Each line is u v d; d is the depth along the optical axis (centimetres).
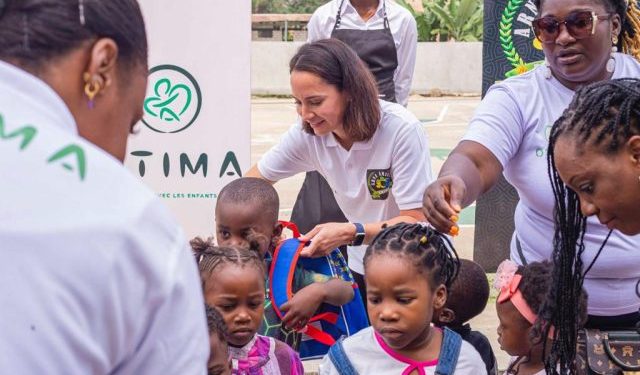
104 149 162
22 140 142
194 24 450
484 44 587
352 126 381
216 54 453
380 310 287
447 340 294
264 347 315
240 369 306
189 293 150
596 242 311
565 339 271
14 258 133
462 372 289
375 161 394
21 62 152
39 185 139
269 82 1812
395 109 396
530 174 328
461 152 318
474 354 295
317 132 385
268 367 311
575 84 324
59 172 141
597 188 224
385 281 284
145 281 142
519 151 332
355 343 299
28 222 136
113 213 141
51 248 135
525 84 331
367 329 305
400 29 587
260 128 1388
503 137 324
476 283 349
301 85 377
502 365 492
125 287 139
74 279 135
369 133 383
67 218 138
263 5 2280
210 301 301
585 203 230
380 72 578
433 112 1559
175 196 462
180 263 149
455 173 305
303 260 366
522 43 584
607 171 222
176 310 147
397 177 391
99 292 137
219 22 451
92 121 158
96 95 156
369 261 290
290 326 342
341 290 350
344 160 400
